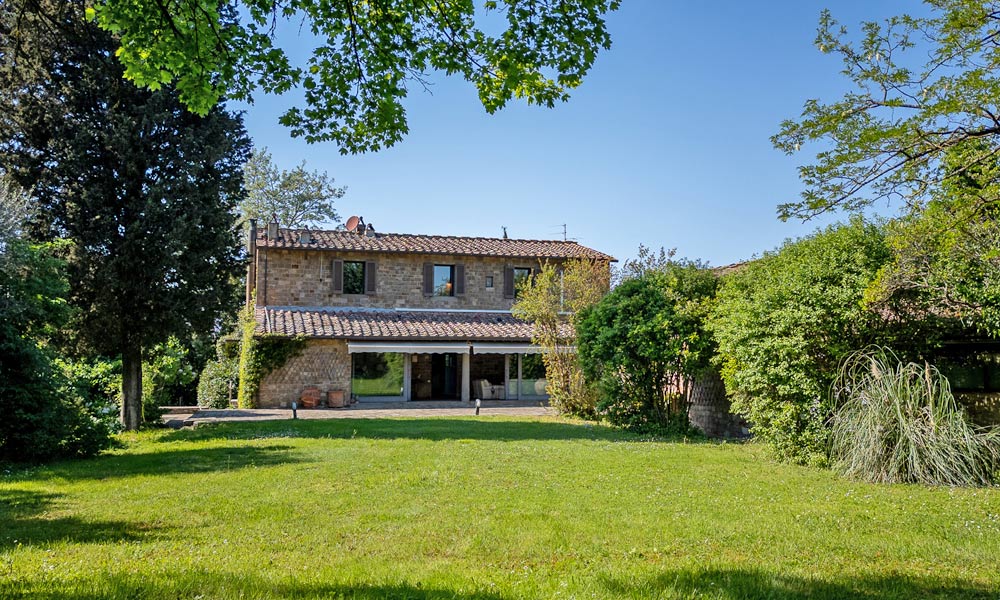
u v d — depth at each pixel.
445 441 15.06
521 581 5.12
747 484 9.92
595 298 24.31
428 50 7.64
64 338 18.02
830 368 12.33
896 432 10.60
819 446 12.04
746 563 5.78
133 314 18.28
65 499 8.75
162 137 18.58
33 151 17.69
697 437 17.45
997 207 6.91
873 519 7.61
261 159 51.09
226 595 4.62
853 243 12.33
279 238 29.86
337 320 28.27
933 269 10.20
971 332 12.02
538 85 7.80
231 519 7.46
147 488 9.44
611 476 10.33
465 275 31.80
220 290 19.69
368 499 8.50
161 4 6.53
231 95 7.68
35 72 16.77
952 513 7.95
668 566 5.63
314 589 4.82
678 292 18.44
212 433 17.45
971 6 5.75
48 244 16.53
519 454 12.71
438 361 32.06
